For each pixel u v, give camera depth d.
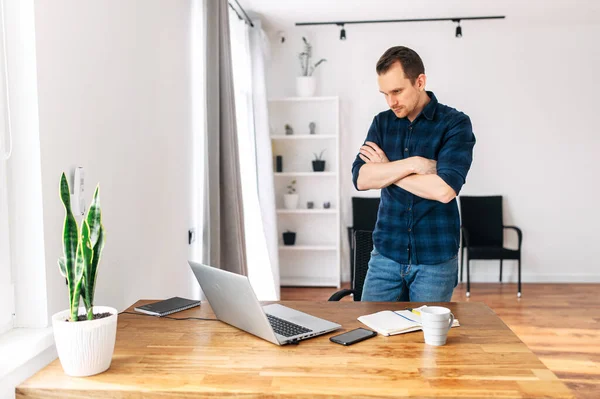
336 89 5.52
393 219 2.25
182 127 2.87
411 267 2.23
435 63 5.39
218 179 3.06
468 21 5.16
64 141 1.64
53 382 1.25
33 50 1.48
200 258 3.23
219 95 3.17
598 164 5.36
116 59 2.03
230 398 1.19
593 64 5.29
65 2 1.65
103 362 1.30
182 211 2.87
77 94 1.72
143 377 1.27
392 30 5.40
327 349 1.45
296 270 5.68
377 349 1.45
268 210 4.75
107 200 1.94
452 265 2.23
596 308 4.43
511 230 5.46
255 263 4.48
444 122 2.16
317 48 5.50
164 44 2.58
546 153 5.38
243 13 4.44
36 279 1.52
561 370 3.00
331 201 5.62
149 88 2.38
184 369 1.32
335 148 5.55
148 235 2.36
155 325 1.67
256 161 4.73
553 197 5.40
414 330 1.60
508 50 5.34
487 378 1.25
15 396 1.23
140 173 2.27
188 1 2.97
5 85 1.48
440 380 1.24
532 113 5.36
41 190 1.51
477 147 5.41
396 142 2.26
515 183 5.41
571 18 5.02
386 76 2.05
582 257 5.43
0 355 1.30
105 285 1.93
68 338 1.25
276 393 1.18
